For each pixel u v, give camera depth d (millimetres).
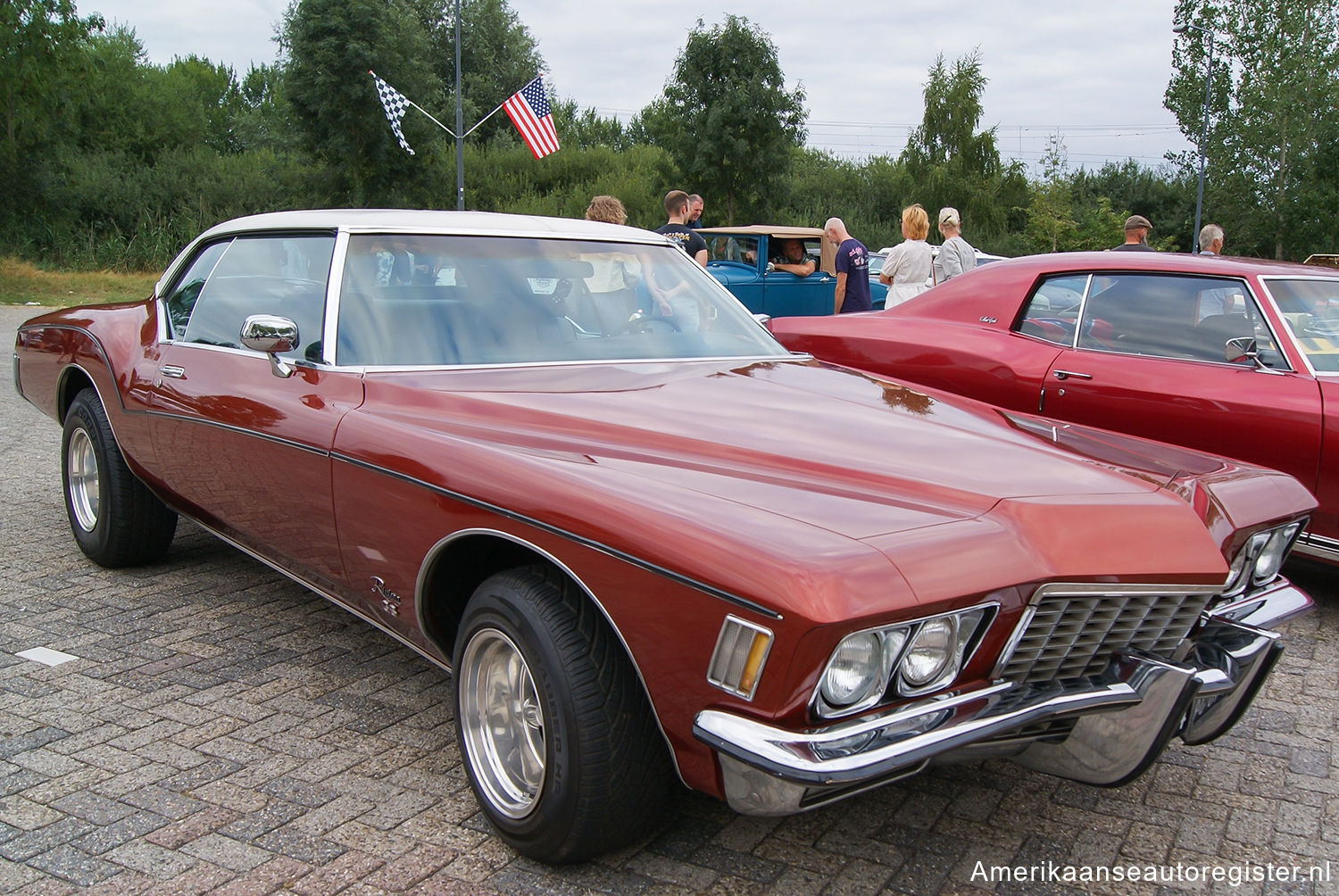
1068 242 42219
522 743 2395
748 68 30031
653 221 40594
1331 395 4078
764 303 12852
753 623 1865
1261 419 4195
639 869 2363
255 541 3479
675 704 2041
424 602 2637
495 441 2555
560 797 2191
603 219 7363
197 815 2559
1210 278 4625
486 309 3213
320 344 3104
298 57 35719
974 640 2025
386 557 2730
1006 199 42969
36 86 30766
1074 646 2180
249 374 3361
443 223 3410
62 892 2232
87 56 32625
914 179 43094
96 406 4230
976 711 1976
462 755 2531
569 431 2588
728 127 30250
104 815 2553
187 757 2859
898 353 5430
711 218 31391
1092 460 2545
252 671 3451
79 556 4656
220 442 3391
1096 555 2109
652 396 2861
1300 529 2740
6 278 26906
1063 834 2562
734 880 2326
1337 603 4457
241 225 3846
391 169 37375
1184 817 2658
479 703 2492
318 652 3623
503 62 59281
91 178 38969
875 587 1842
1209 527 2367
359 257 3211
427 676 3439
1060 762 2268
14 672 3412
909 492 2232
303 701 3225
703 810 2637
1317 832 2586
